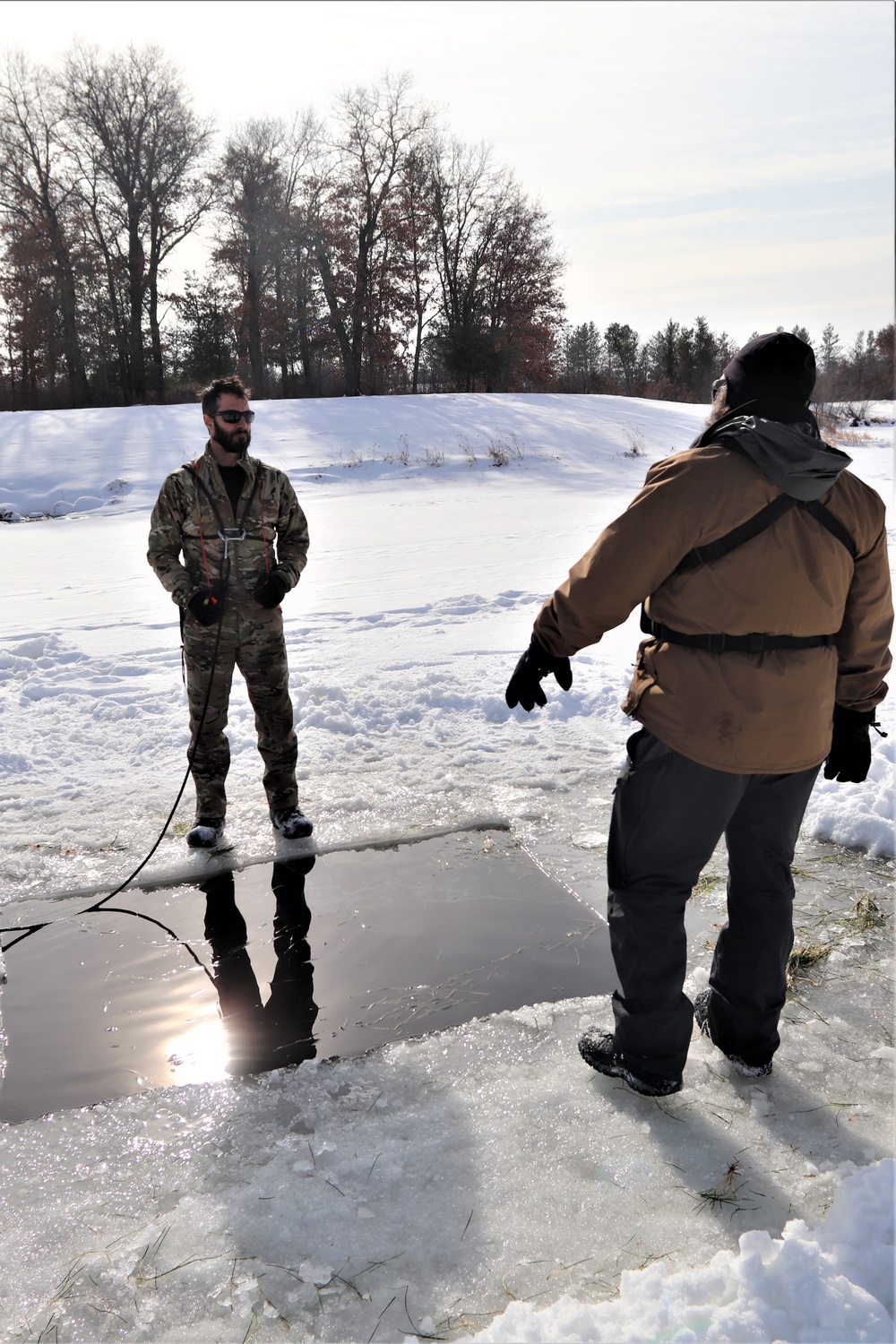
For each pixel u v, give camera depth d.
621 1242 2.01
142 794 4.65
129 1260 2.01
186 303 46.06
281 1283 1.94
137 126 43.44
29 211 43.25
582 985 3.05
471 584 9.19
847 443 21.95
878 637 2.32
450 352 47.53
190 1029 2.89
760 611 2.12
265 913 3.57
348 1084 2.57
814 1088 2.49
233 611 3.95
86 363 45.19
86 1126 2.45
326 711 5.59
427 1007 2.95
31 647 7.13
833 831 3.90
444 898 3.62
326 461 22.64
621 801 2.35
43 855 4.05
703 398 60.31
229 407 3.77
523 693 2.42
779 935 2.42
